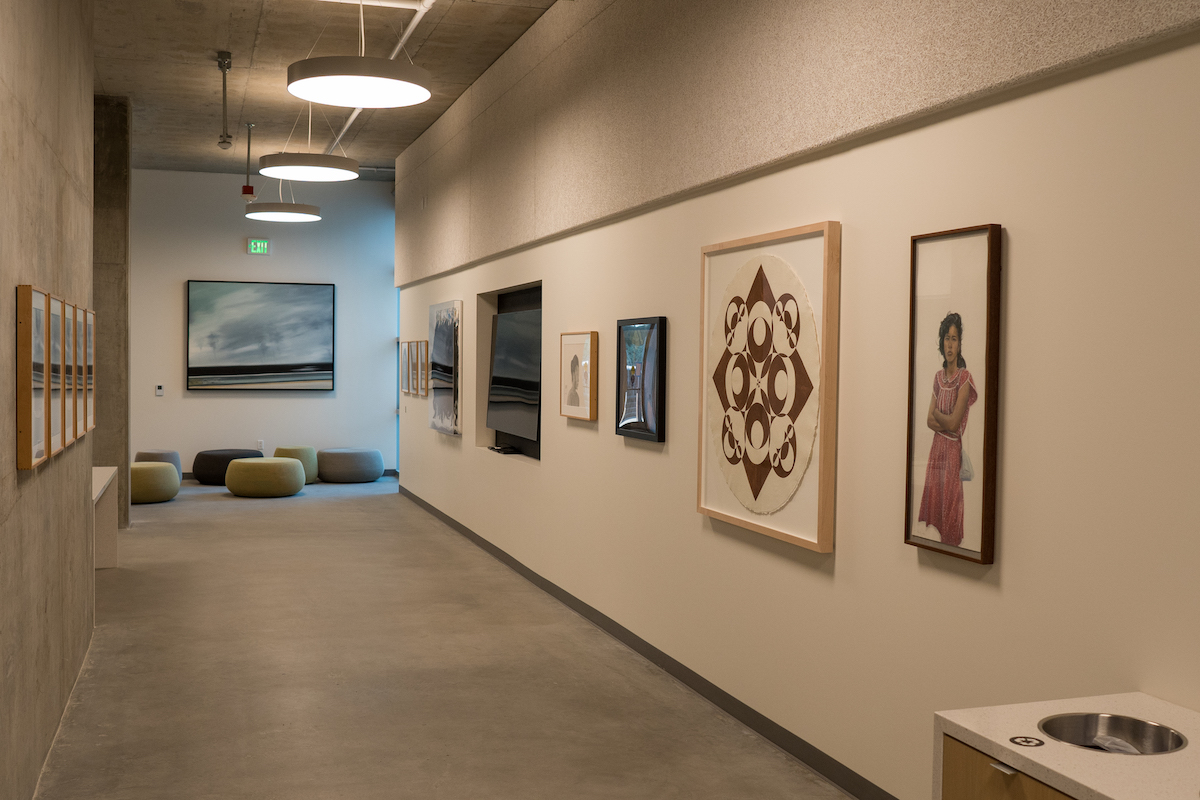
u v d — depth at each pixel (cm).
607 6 543
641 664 507
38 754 350
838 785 357
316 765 375
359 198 1323
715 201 439
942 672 304
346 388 1328
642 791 354
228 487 1120
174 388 1261
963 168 295
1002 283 279
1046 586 266
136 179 1235
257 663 502
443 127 926
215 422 1278
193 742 396
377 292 1334
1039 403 267
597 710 439
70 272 416
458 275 901
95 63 781
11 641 294
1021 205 273
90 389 487
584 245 595
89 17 484
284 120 962
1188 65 227
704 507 443
